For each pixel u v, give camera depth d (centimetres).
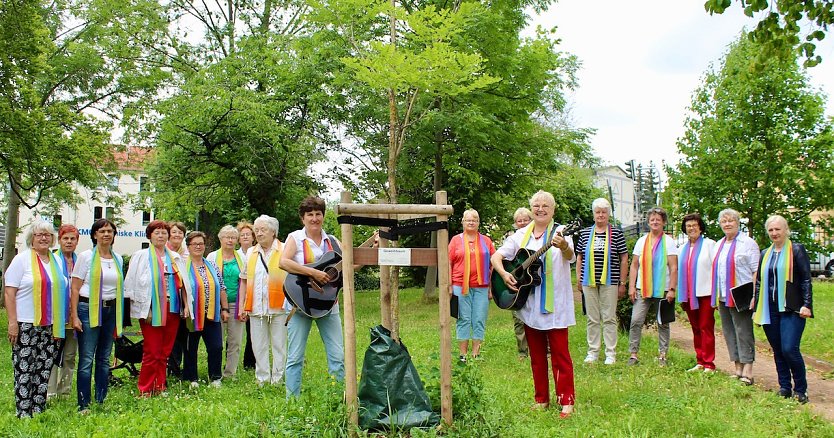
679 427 503
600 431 480
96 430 502
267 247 716
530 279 552
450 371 449
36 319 580
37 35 1390
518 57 1379
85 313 603
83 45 1834
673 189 1284
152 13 1867
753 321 679
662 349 788
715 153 1208
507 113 1509
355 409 439
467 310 791
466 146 1491
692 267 746
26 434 507
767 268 634
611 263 780
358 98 1516
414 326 1239
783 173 1134
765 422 525
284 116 1731
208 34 2012
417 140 1462
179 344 755
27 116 1313
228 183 1752
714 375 707
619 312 982
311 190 1853
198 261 721
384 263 454
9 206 2100
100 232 615
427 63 934
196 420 505
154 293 651
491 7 1341
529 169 1744
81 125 1562
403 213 455
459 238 802
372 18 1048
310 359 851
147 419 516
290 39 1725
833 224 1217
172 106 1659
